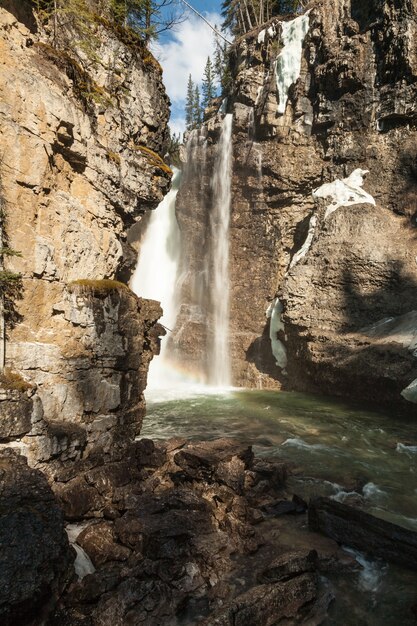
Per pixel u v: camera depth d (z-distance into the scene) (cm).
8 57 737
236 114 2702
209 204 2917
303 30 2531
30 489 566
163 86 1264
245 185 2714
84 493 744
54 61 855
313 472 1060
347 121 2367
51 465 740
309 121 2514
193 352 2808
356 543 711
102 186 1001
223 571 621
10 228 725
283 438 1355
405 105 2156
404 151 2192
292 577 599
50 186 830
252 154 2648
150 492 807
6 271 690
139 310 1073
